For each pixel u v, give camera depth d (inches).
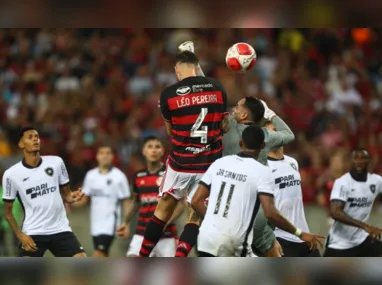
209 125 1118.4
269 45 3304.6
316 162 2625.5
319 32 3346.5
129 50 3292.3
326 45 3297.2
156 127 2805.1
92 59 3262.8
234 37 3316.9
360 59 3287.4
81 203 1721.2
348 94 3026.6
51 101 2974.9
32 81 3117.6
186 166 1119.6
